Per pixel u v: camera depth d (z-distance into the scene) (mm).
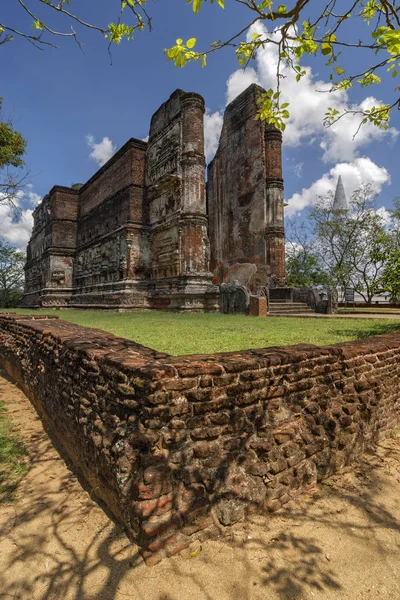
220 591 1906
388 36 2668
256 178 17719
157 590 1903
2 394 6102
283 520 2504
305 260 29828
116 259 20219
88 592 1915
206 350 4828
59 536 2369
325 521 2512
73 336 4156
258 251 17594
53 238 27531
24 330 6191
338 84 4445
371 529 2449
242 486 2490
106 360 2846
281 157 19891
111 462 2469
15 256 44906
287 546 2246
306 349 3344
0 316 8867
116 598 1867
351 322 9266
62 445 3867
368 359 3844
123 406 2562
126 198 19406
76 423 3352
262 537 2318
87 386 3182
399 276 6555
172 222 17016
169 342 5535
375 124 4680
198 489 2303
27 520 2557
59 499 2824
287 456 2791
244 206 18500
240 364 2652
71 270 28172
